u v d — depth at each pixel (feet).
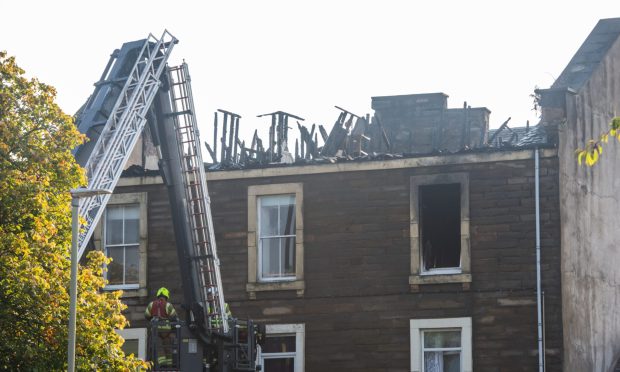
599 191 153.69
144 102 140.26
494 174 150.61
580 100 153.58
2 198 118.62
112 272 162.09
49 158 122.93
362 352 152.66
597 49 160.15
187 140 143.84
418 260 151.94
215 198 159.53
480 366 148.56
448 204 152.76
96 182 134.00
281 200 158.10
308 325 154.92
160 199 161.48
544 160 149.59
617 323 153.17
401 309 151.94
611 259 153.28
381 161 154.40
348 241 154.81
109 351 118.32
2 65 124.16
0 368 115.75
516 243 149.18
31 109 124.16
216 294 143.33
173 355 141.08
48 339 116.98
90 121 138.62
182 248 142.61
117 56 143.64
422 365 150.82
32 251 118.01
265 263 157.69
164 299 142.92
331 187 156.15
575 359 147.74
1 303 116.16
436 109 171.53
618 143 156.35
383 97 175.22
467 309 149.79
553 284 147.64
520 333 147.74
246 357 145.07
